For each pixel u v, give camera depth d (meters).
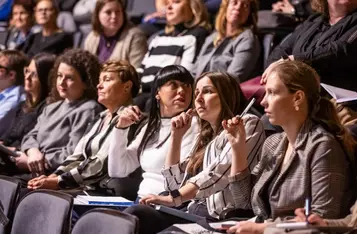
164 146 7.16
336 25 7.48
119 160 7.45
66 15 12.79
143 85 9.70
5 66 10.00
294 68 5.61
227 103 6.48
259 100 7.66
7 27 13.47
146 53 10.41
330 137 5.51
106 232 5.24
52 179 7.68
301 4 9.45
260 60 9.02
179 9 9.66
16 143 9.41
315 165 5.47
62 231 5.73
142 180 7.54
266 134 6.98
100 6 10.48
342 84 7.39
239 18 9.02
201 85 6.54
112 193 7.61
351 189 5.55
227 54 9.02
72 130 8.68
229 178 5.90
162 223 6.19
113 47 10.47
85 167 7.77
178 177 6.60
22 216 6.16
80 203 6.68
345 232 5.08
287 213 5.59
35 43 11.72
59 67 8.84
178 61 9.59
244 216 6.11
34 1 12.68
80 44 11.70
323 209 5.40
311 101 5.61
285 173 5.61
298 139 5.59
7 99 9.93
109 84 7.95
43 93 9.56
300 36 7.76
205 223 5.68
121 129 7.43
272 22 9.41
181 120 6.59
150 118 7.31
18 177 8.59
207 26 9.73
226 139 6.37
